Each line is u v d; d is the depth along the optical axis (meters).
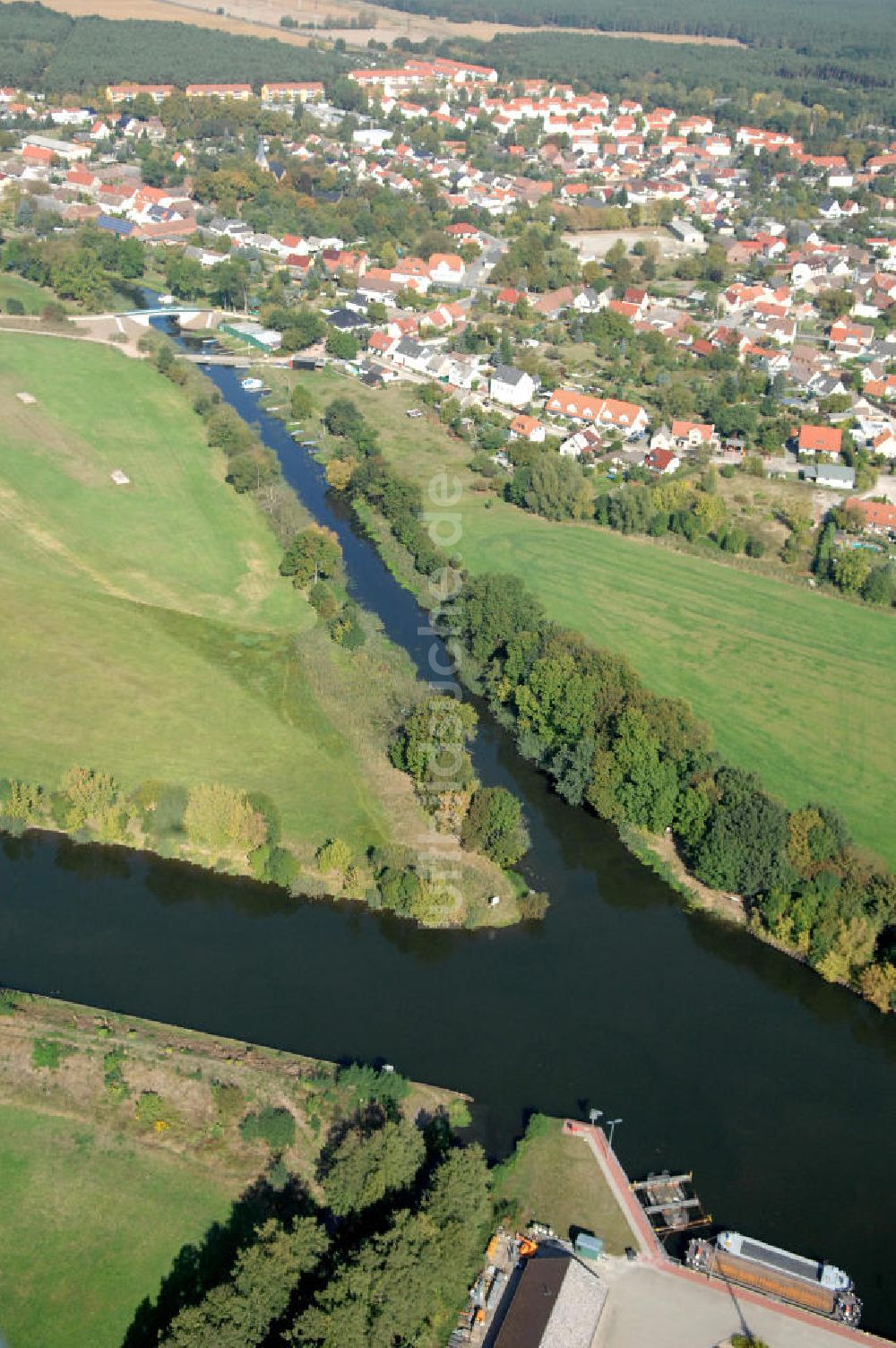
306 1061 143.75
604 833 184.50
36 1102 138.62
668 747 185.12
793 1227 128.75
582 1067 146.25
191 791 174.75
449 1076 143.88
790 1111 141.88
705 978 160.12
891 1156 137.25
